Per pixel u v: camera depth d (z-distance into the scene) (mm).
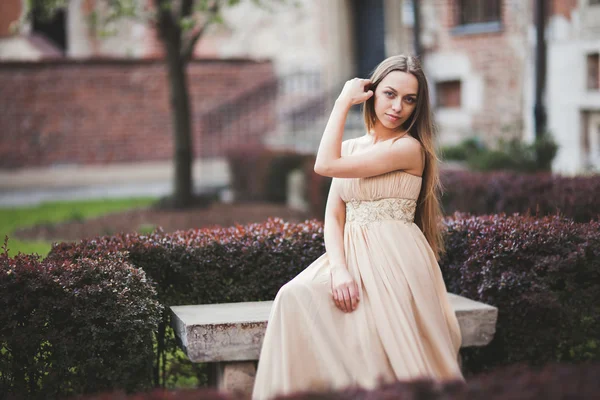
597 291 3744
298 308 3160
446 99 12195
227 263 3977
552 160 8188
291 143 13133
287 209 10266
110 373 3332
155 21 10180
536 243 3754
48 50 17203
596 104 9297
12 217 10164
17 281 3281
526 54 10555
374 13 14531
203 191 12516
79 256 3707
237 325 3373
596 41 9281
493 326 3625
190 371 3998
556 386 1934
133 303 3377
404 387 2049
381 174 3389
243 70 15414
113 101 14438
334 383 3053
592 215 4855
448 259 4113
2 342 3264
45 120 14094
